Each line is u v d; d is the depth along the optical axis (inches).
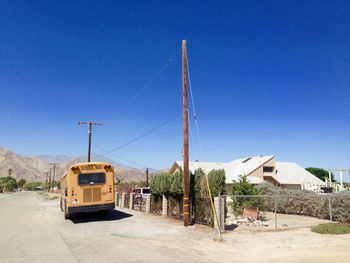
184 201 768.9
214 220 711.1
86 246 542.3
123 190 1925.4
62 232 701.3
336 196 834.8
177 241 586.2
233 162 2329.0
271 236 627.5
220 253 491.8
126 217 975.0
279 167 2145.7
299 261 415.5
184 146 787.4
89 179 894.4
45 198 2506.2
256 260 437.4
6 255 474.0
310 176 2070.6
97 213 1003.9
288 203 1015.0
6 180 5610.2
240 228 737.6
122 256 467.2
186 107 799.1
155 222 846.5
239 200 912.9
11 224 840.9
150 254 481.1
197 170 820.0
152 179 1067.9
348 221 788.0
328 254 450.6
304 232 661.9
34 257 460.4
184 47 813.9
